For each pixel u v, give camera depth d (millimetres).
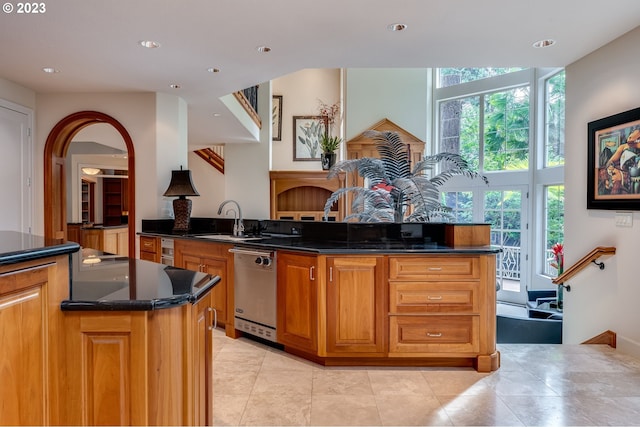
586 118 3699
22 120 4441
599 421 2211
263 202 8203
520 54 3631
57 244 1459
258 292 3387
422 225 3564
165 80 4242
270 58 3641
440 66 3939
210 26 2971
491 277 2934
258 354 3234
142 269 1974
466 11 2773
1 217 4215
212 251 3807
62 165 4984
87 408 1395
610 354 3221
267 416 2268
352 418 2250
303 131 9367
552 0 2629
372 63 3816
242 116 6430
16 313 1276
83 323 1399
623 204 3230
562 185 6145
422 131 7590
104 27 2969
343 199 8172
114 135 6449
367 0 2604
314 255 2953
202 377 1650
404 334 2930
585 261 3543
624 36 3215
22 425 1300
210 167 8570
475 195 7258
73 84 4352
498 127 7023
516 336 4449
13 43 3252
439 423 2199
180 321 1481
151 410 1395
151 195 4672
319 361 3045
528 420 2223
